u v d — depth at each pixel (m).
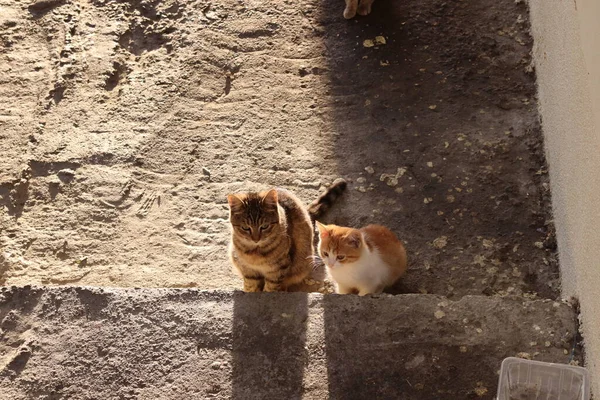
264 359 2.31
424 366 2.29
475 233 2.71
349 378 2.28
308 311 2.38
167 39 3.30
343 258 2.55
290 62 3.21
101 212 2.87
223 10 3.37
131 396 2.27
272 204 2.59
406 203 2.80
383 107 3.04
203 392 2.27
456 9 3.29
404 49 3.19
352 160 2.93
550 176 2.78
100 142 3.02
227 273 2.75
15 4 3.44
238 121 3.06
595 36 2.26
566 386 2.17
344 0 3.37
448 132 2.95
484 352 2.30
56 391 2.29
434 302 2.39
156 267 2.76
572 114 2.52
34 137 3.04
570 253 2.51
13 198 2.91
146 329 2.36
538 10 3.06
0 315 2.39
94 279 2.73
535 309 2.37
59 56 3.28
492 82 3.07
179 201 2.89
